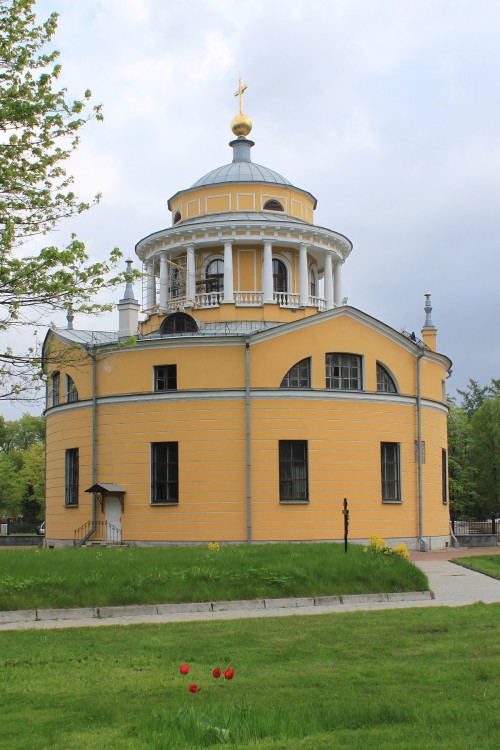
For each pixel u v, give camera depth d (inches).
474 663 517.3
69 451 1727.4
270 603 843.4
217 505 1531.7
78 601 805.2
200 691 452.8
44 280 800.9
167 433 1569.9
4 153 847.1
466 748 343.3
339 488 1566.2
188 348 1577.3
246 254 1846.7
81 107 866.8
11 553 1051.9
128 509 1583.4
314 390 1571.1
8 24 856.3
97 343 1738.4
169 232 1840.6
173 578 867.4
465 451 3068.4
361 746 348.2
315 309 1800.0
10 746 356.8
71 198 869.2
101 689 464.4
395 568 947.3
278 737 366.6
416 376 1704.0
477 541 1888.5
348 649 574.6
